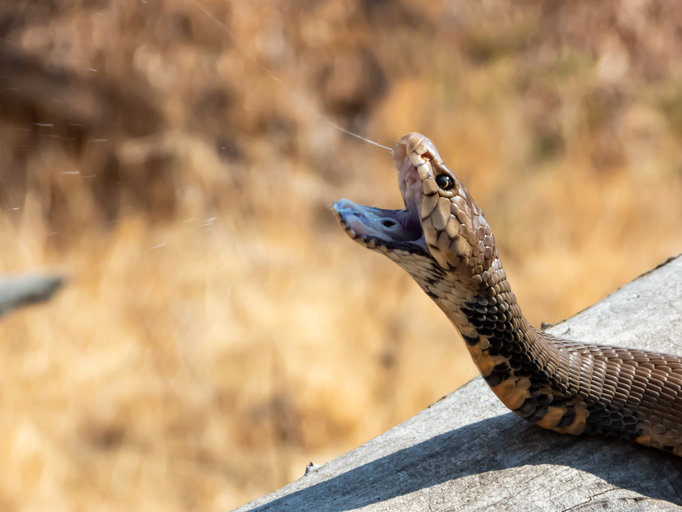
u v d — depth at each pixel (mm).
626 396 4988
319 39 24750
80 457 12758
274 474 12758
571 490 4664
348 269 18172
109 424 13414
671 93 23969
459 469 4945
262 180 19609
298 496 4984
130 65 19484
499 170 22297
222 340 14922
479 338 4914
